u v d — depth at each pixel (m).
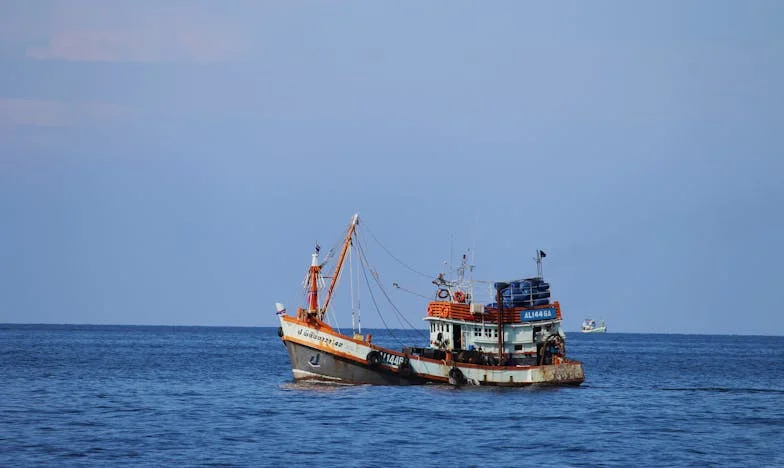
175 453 138.62
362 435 154.50
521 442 151.88
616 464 137.00
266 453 139.12
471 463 135.00
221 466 130.12
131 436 152.75
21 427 161.38
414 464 133.25
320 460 134.62
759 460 141.38
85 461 132.50
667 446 151.75
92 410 185.38
